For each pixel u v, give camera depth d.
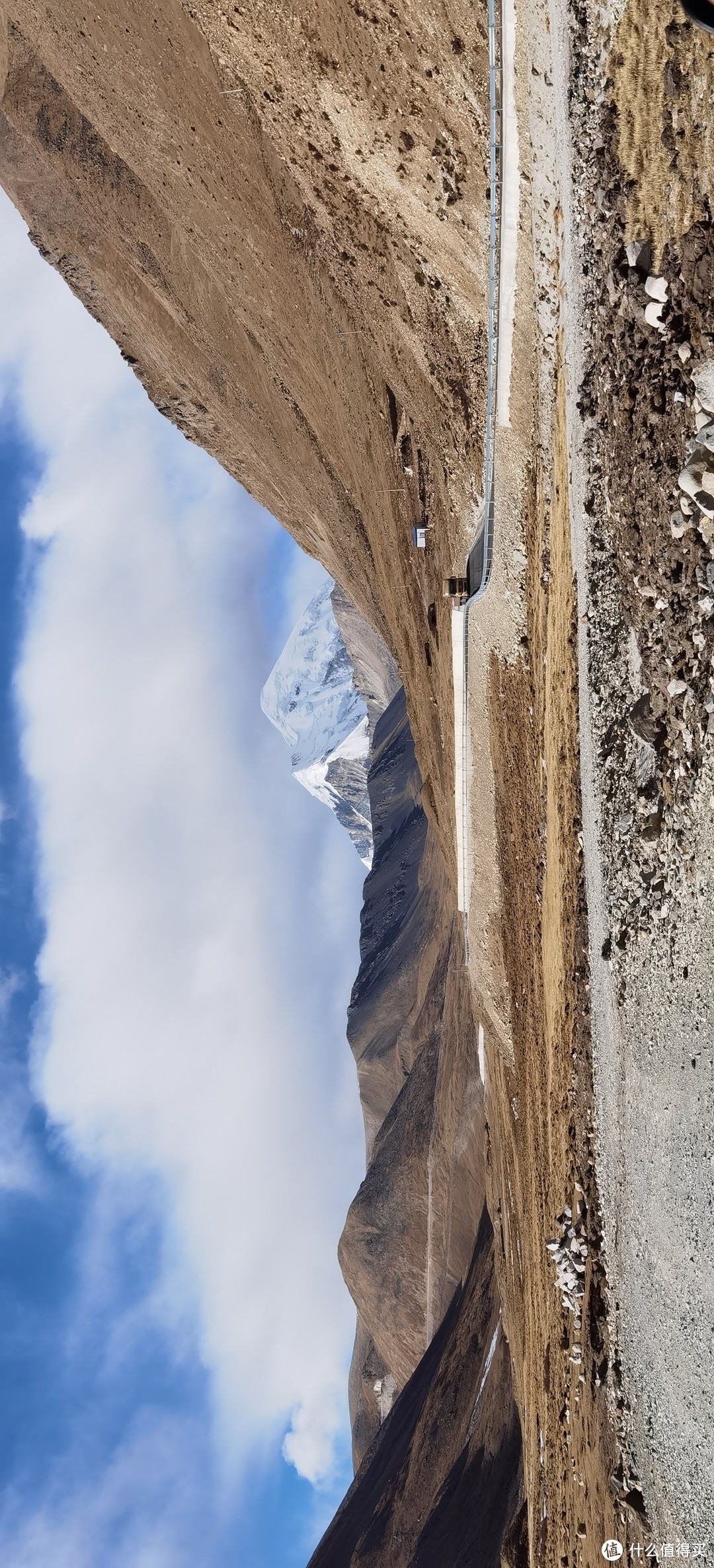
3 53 33.31
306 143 18.80
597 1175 12.95
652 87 8.92
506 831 19.27
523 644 16.41
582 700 12.58
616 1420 11.96
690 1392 9.75
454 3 12.94
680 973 9.81
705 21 7.78
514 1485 31.11
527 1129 18.95
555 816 14.75
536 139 12.20
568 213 11.34
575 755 13.23
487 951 22.55
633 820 10.94
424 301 18.11
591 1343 13.09
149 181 28.80
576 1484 13.91
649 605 10.16
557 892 14.83
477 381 17.06
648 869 10.58
